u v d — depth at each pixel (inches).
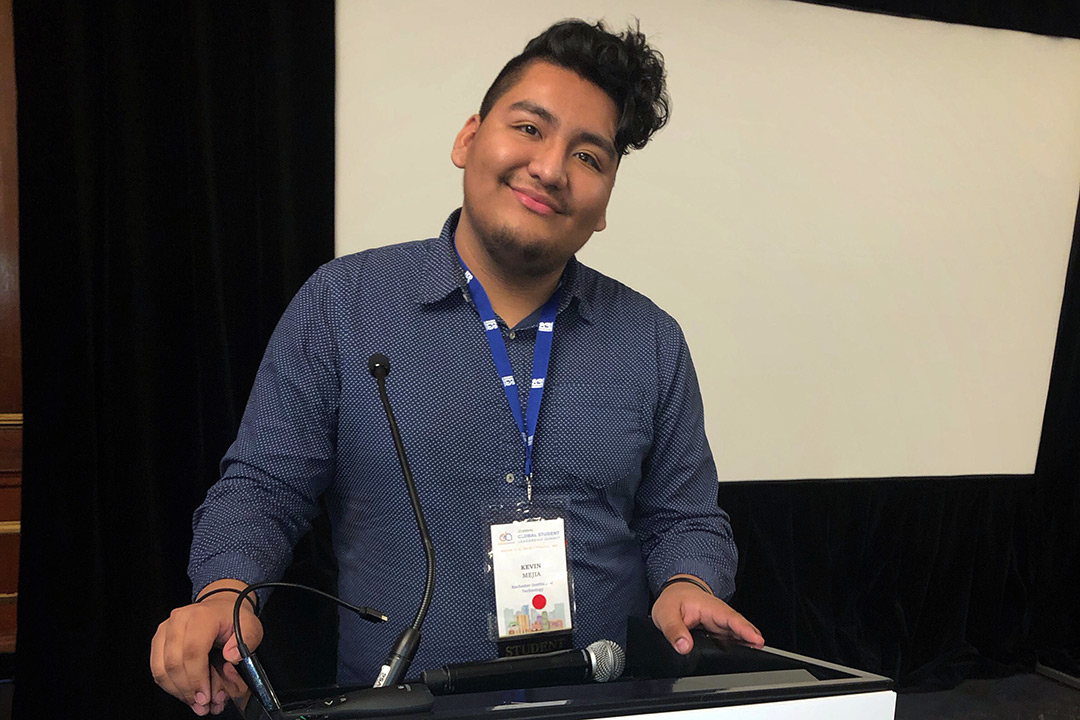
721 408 111.4
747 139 108.8
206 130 92.7
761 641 35.0
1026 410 126.5
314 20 95.0
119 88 90.3
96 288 91.5
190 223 93.7
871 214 115.1
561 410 46.0
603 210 44.7
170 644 30.4
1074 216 124.6
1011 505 129.6
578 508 45.6
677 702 25.6
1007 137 120.0
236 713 26.0
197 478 94.8
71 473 90.4
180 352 94.4
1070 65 121.8
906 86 114.7
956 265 119.8
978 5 115.7
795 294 112.9
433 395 44.2
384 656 42.1
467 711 24.2
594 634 44.9
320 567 98.0
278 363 43.8
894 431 119.6
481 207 42.8
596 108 42.2
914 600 124.3
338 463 44.6
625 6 103.0
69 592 90.5
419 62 97.8
